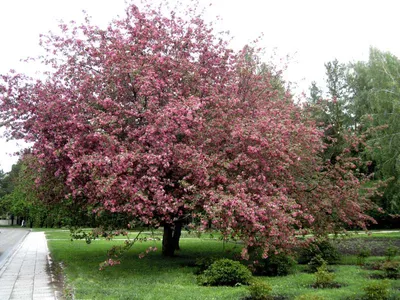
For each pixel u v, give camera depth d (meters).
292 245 11.08
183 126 9.66
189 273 10.56
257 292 7.29
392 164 19.58
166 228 14.47
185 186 9.33
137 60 11.38
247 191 9.98
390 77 21.11
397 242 19.62
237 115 11.60
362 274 10.16
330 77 39.31
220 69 12.74
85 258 14.30
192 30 12.49
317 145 12.33
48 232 38.09
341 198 12.68
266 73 14.08
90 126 10.34
